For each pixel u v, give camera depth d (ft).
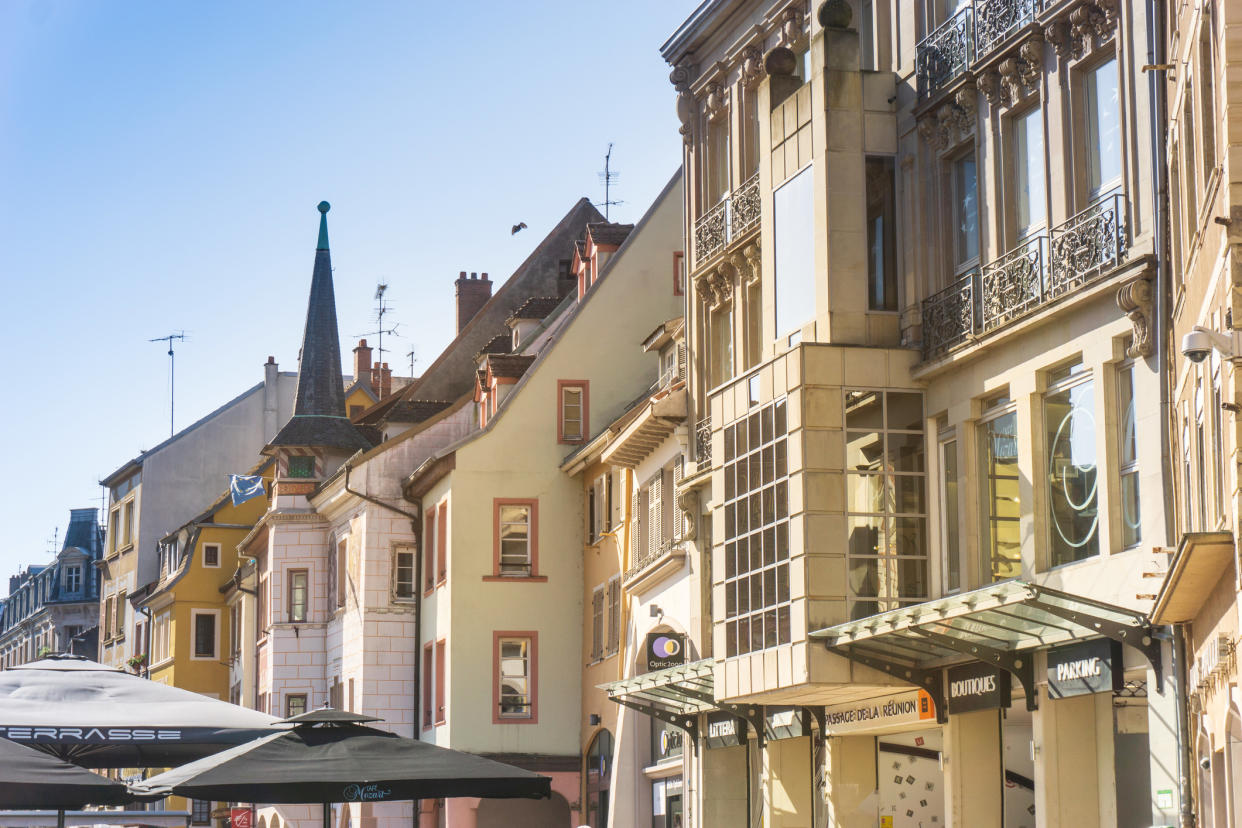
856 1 89.25
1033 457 71.10
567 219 189.67
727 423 87.45
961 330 76.48
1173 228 59.11
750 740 101.50
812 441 78.54
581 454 136.87
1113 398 66.49
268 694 174.29
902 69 82.69
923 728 82.23
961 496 75.92
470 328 184.55
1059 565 69.82
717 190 105.19
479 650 139.74
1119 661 63.67
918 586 78.43
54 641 330.34
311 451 173.06
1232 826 43.09
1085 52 69.36
